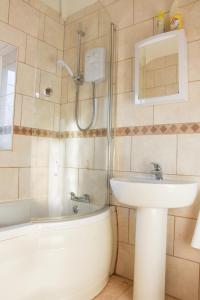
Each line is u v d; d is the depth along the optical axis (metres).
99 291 1.40
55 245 1.11
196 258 1.35
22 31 1.90
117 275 1.65
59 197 1.72
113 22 1.83
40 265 1.06
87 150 1.71
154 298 1.23
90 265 1.26
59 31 1.93
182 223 1.41
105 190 1.67
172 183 1.14
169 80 1.44
